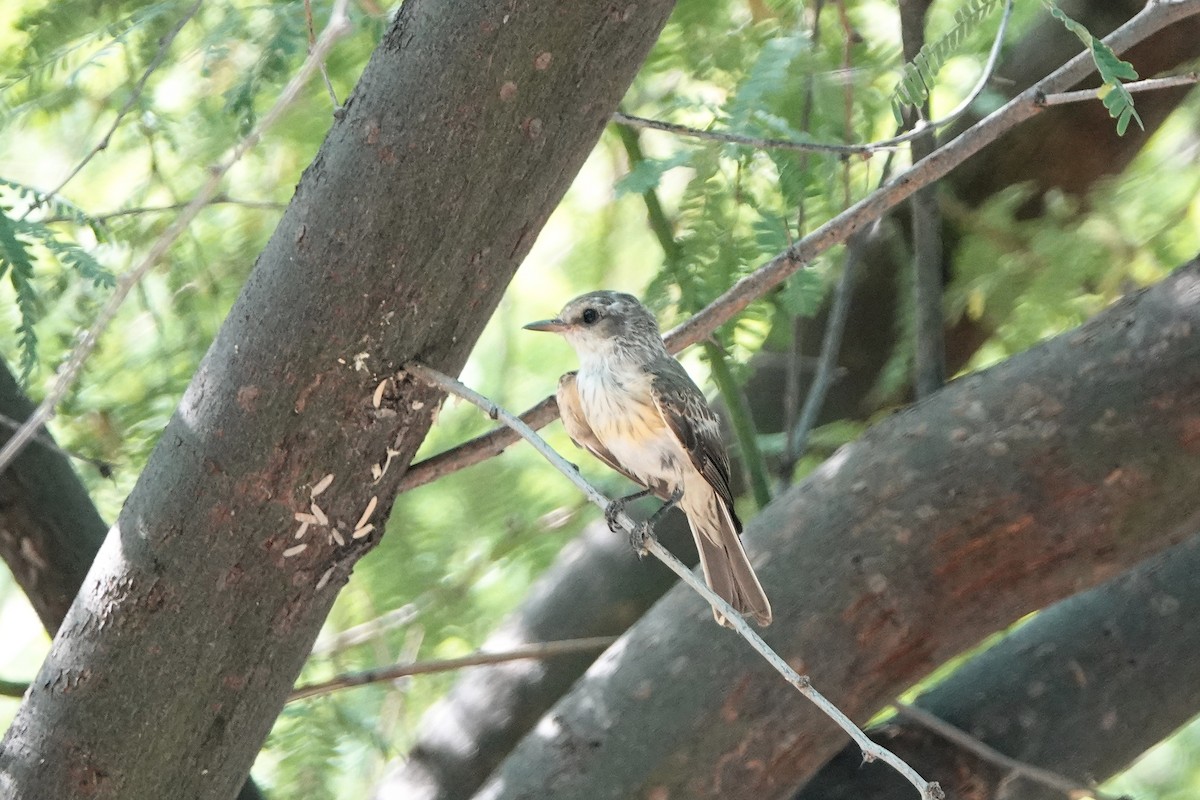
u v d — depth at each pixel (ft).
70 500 29.43
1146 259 36.94
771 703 25.86
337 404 22.08
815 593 26.02
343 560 23.08
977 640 26.58
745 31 31.07
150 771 22.63
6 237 22.80
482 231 21.75
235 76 30.99
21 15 34.17
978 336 39.22
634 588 36.65
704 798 25.79
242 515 22.24
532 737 27.32
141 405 33.63
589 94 21.35
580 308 32.76
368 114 21.40
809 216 31.76
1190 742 41.98
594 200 42.73
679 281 28.86
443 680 39.88
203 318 34.37
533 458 42.70
